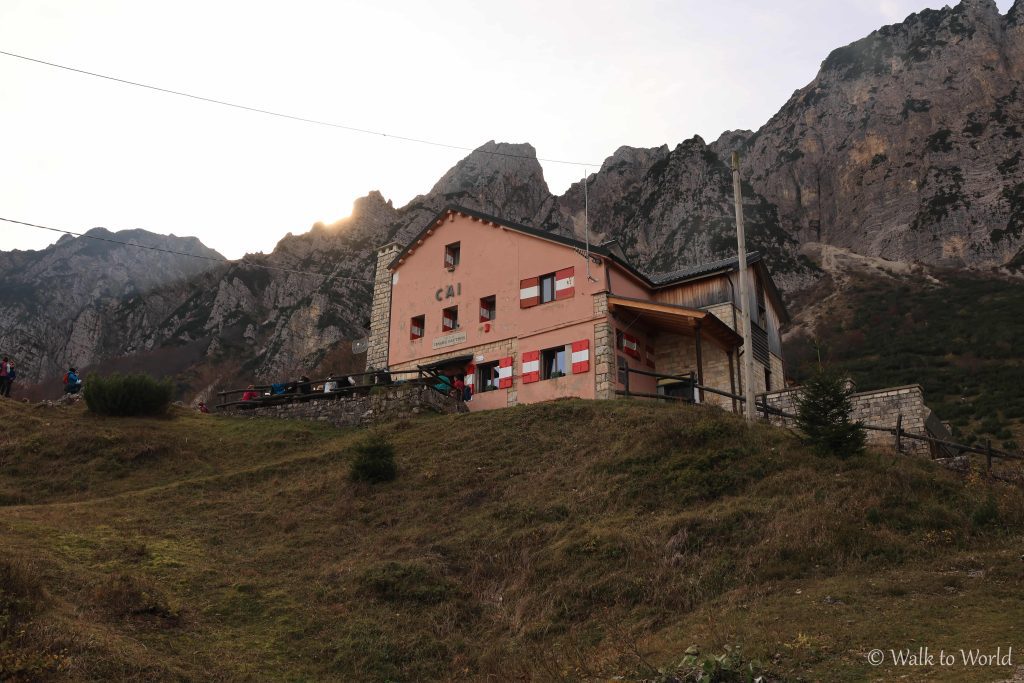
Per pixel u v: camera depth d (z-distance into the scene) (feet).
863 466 65.41
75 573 52.21
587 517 64.75
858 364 235.20
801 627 41.63
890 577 48.08
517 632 50.70
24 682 37.04
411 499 72.90
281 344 402.93
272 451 94.27
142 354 450.71
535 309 114.42
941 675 33.47
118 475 85.30
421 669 47.37
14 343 499.92
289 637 49.70
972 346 228.22
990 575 46.24
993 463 74.18
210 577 56.59
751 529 57.00
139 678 40.65
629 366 109.50
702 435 74.79
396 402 103.96
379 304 133.39
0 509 68.39
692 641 42.68
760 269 127.44
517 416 91.86
